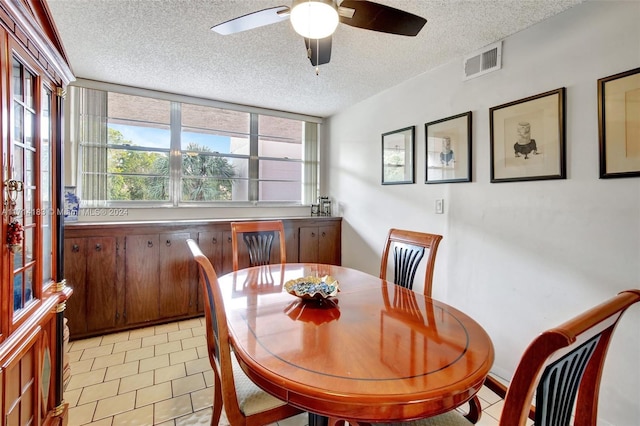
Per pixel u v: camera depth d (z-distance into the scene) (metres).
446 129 2.50
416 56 2.37
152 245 2.85
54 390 1.46
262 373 0.89
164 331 2.77
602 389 1.64
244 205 3.73
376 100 3.27
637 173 1.51
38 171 1.26
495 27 1.96
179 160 3.38
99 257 2.63
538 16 1.84
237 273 2.00
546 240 1.88
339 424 1.10
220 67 2.58
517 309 2.03
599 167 1.65
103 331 2.67
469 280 2.33
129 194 3.16
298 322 1.22
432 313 1.32
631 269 1.55
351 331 1.14
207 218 3.46
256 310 1.35
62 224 1.51
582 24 1.71
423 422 1.07
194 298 3.06
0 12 0.94
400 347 1.02
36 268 1.26
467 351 1.00
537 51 1.91
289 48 2.25
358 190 3.58
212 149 3.58
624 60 1.56
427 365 0.91
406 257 1.92
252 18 1.42
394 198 3.06
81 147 2.88
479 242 2.27
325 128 4.17
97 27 1.99
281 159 4.01
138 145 3.18
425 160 2.71
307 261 3.69
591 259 1.69
